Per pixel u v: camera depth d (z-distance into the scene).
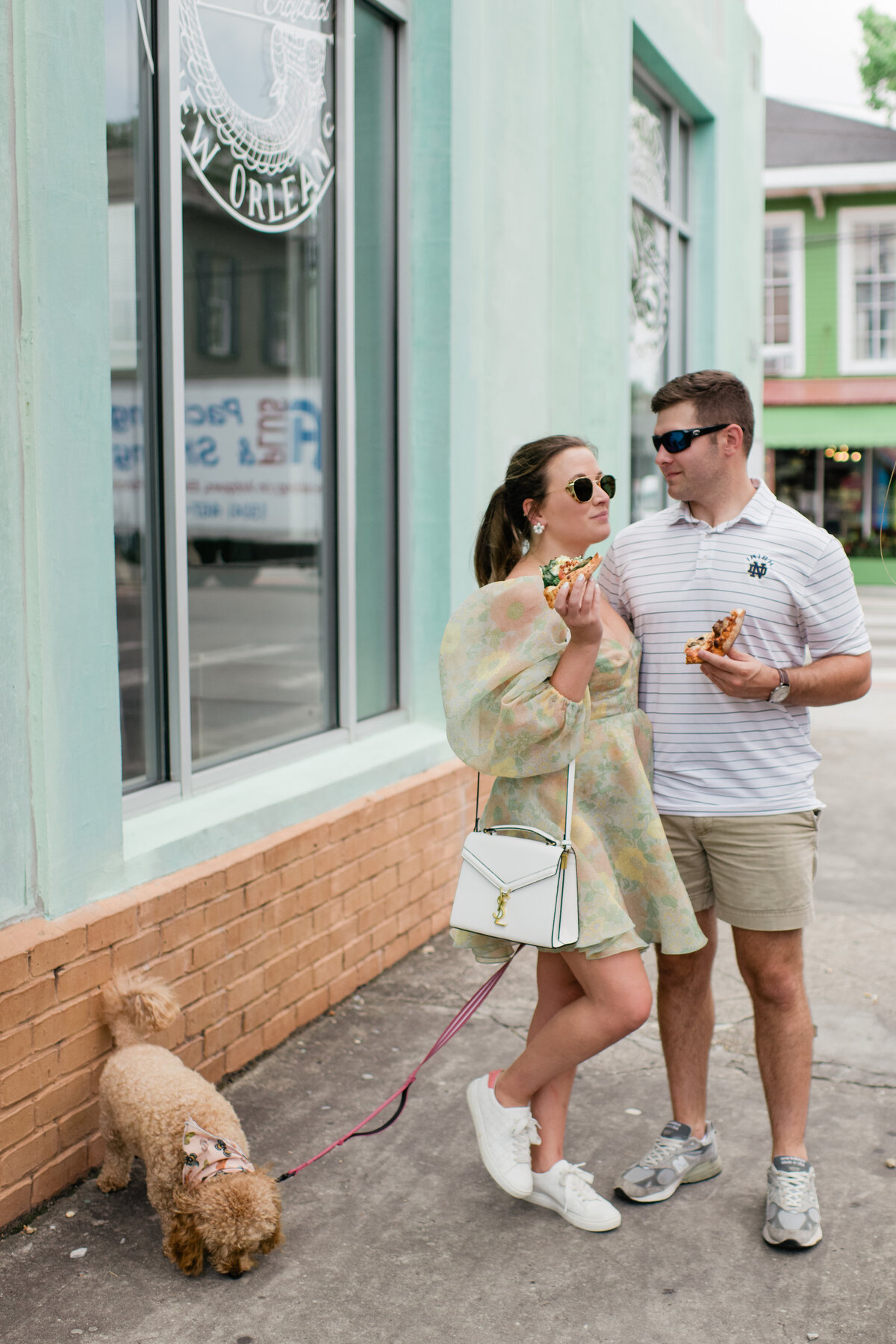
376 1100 3.56
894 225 22.66
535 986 4.45
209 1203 2.60
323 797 4.16
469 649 2.68
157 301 3.66
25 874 2.88
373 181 4.91
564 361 6.30
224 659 4.10
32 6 2.72
